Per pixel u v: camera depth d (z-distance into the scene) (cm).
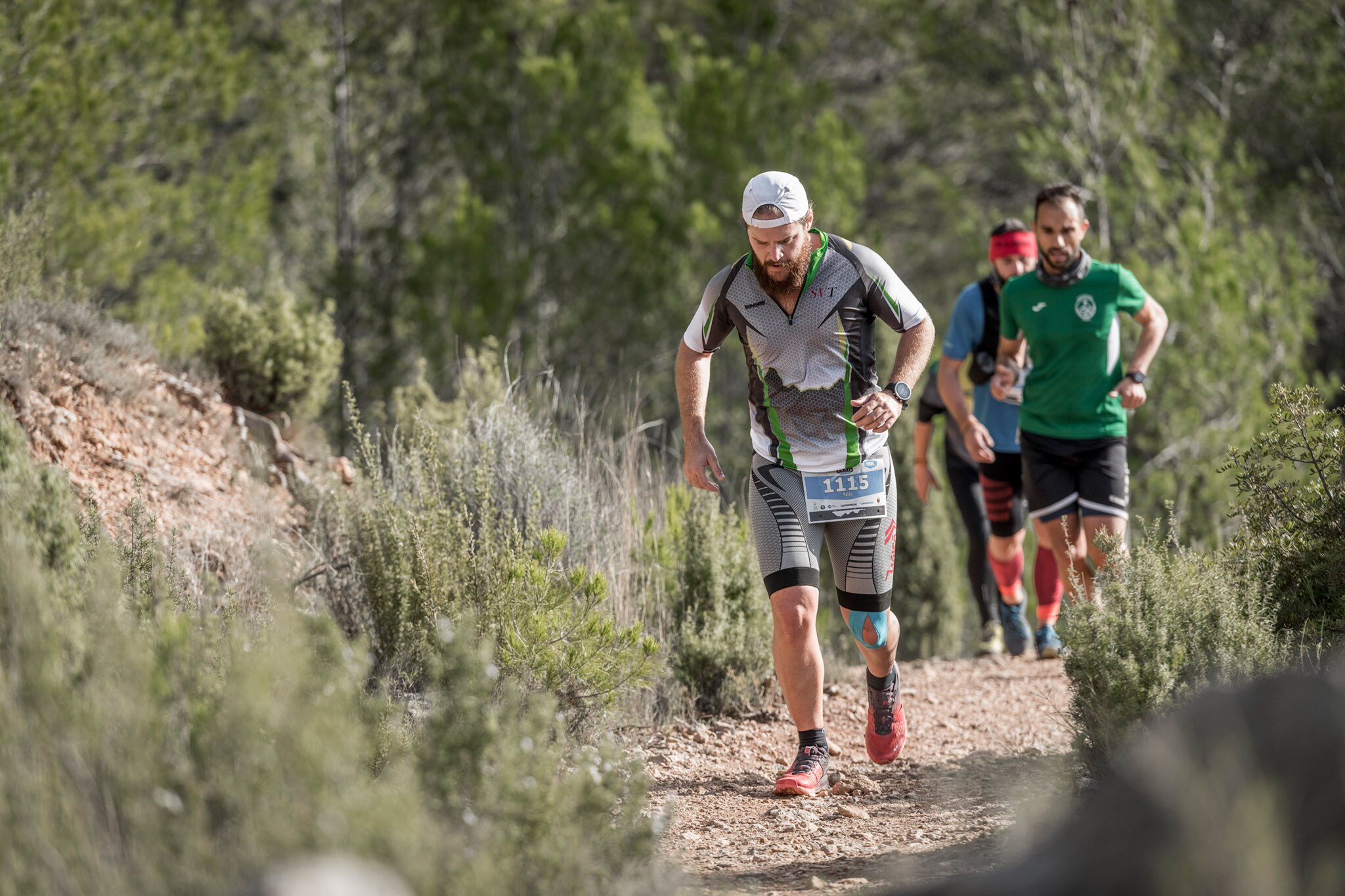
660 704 1234
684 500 1433
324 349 1945
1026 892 416
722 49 4478
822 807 936
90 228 2644
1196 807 379
